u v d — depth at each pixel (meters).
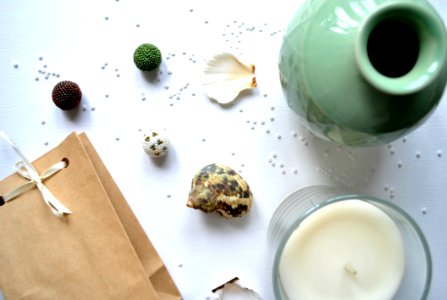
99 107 0.39
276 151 0.39
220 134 0.39
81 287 0.37
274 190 0.39
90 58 0.38
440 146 0.38
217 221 0.39
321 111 0.31
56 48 0.38
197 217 0.39
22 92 0.39
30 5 0.38
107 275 0.36
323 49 0.30
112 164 0.39
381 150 0.39
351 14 0.29
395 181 0.39
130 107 0.39
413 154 0.39
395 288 0.35
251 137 0.39
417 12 0.28
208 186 0.36
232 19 0.38
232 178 0.37
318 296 0.35
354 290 0.35
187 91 0.39
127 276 0.36
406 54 0.31
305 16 0.31
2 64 0.39
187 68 0.38
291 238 0.34
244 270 0.39
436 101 0.31
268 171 0.39
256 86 0.38
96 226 0.36
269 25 0.38
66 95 0.37
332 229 0.35
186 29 0.38
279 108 0.38
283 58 0.33
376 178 0.39
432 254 0.39
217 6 0.38
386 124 0.31
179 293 0.38
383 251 0.35
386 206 0.33
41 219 0.37
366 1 0.29
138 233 0.38
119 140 0.39
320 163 0.39
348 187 0.39
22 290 0.37
